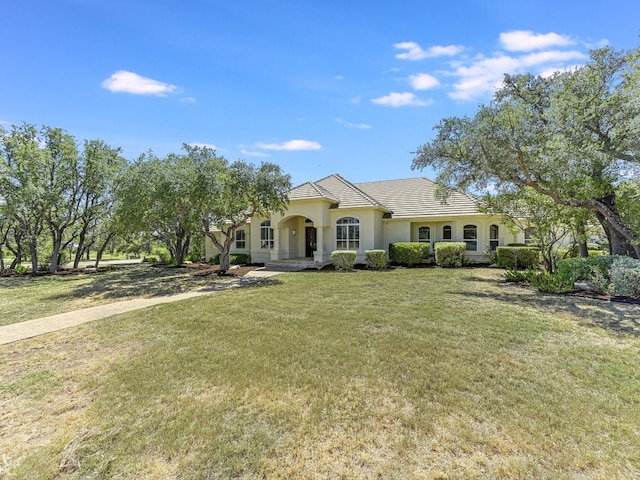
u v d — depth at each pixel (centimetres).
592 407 399
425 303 957
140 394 451
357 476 296
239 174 1523
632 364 519
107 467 314
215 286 1412
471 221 2148
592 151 1003
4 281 1780
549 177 1131
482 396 428
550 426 362
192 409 409
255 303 1007
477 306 909
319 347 612
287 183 1633
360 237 2117
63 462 321
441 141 1302
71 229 2397
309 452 328
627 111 988
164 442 347
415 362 537
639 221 1165
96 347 653
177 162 1620
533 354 564
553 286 1090
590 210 1277
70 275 2058
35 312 1002
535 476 293
